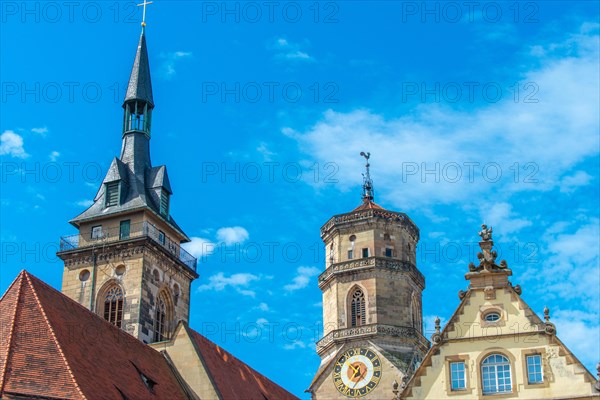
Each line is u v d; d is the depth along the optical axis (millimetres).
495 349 61469
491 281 63156
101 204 100000
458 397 60906
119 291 94000
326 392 93375
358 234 100125
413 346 95250
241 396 85688
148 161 105000
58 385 64188
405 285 98000
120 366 74250
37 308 69812
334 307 97688
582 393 59188
